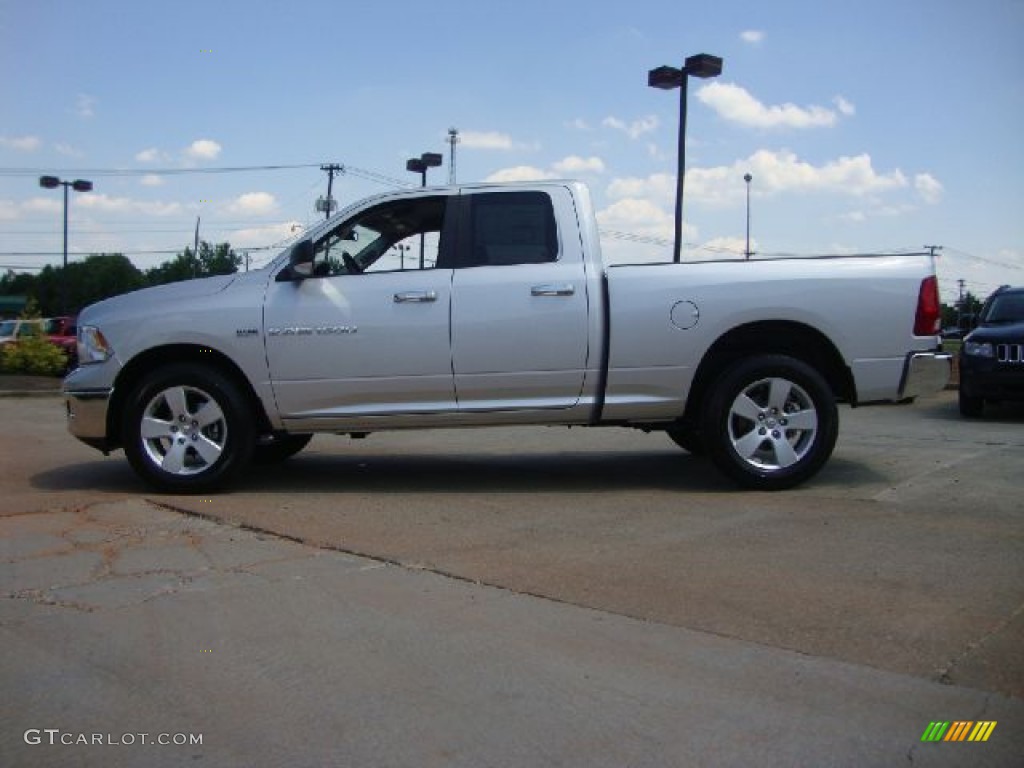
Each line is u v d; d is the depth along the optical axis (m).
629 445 8.79
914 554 4.73
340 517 5.71
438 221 6.53
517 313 6.24
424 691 3.24
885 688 3.20
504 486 6.72
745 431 6.36
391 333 6.28
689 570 4.52
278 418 6.42
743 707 3.08
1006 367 10.46
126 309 6.47
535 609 4.02
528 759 2.79
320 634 3.76
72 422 6.53
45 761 2.82
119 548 5.02
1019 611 3.89
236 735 2.96
